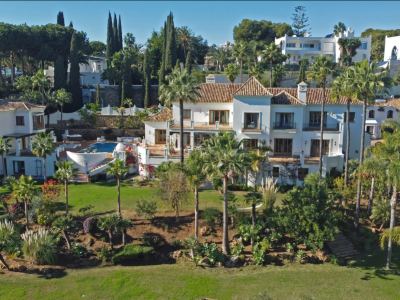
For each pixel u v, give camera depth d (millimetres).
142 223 31703
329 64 38344
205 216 32250
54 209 31703
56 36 78500
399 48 90062
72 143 59281
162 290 24734
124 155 44125
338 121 44938
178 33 96250
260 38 117062
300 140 43844
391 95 73750
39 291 24469
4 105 47406
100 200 36000
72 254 28281
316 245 29359
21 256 28750
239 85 48406
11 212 32656
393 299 24250
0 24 72250
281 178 40906
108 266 27703
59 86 71125
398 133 30312
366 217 35281
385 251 31172
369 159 30969
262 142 41375
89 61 98750
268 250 29875
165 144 48656
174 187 31234
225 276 26688
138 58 88938
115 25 103750
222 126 45250
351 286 25734
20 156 44531
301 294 24484
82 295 24125
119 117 69750
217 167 26812
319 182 33750
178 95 35969
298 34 120500
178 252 28891
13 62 83062
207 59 109562
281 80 77500
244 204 35531
